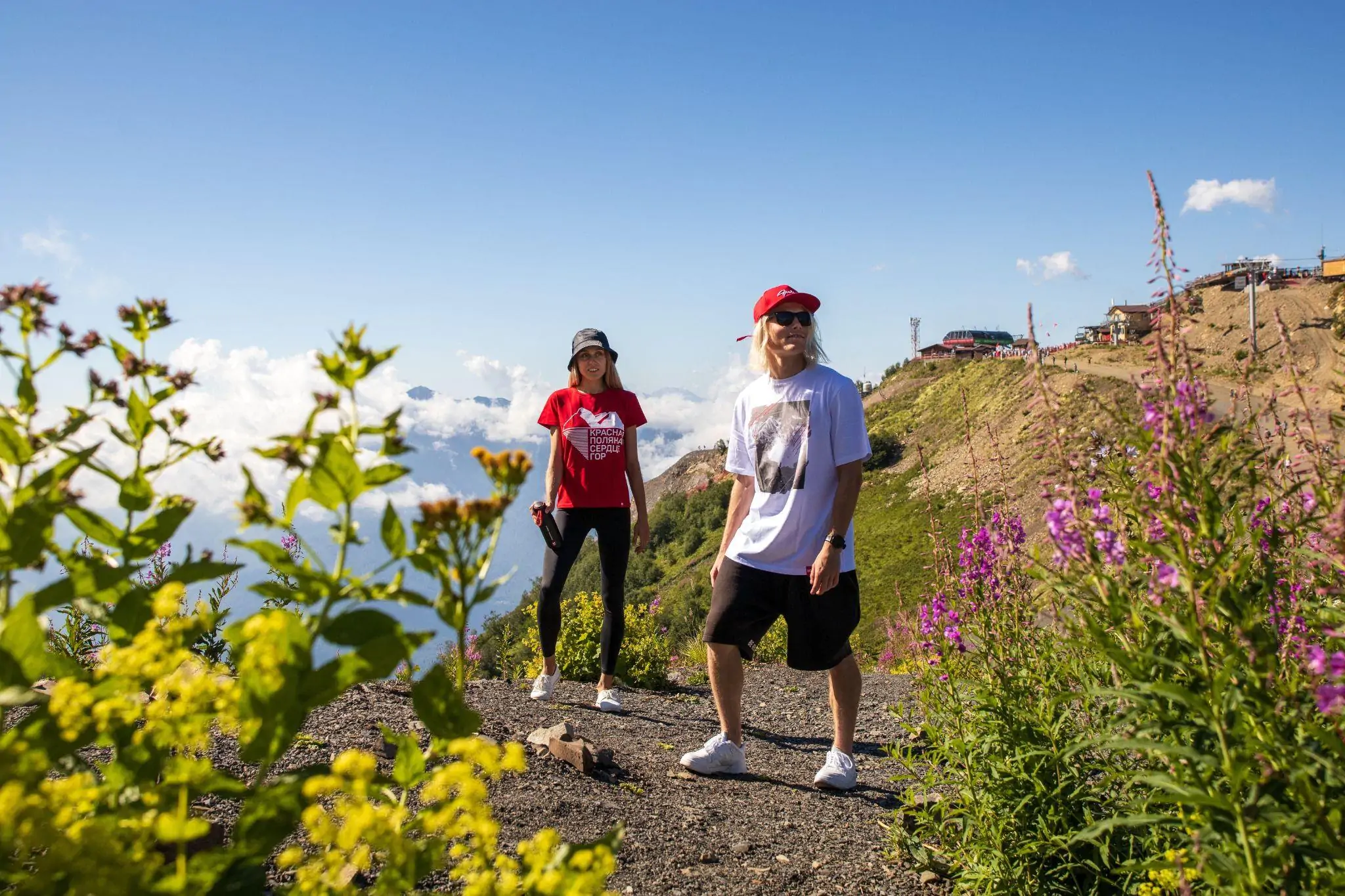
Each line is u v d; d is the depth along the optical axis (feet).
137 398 4.99
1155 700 6.22
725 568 14.34
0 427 4.75
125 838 4.02
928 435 277.85
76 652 9.09
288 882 6.98
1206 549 6.06
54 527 4.52
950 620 9.86
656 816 11.83
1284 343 6.19
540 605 18.58
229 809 8.46
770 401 14.21
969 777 9.67
